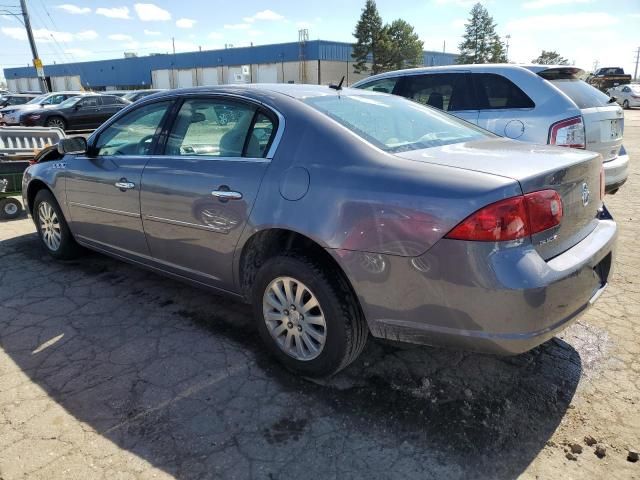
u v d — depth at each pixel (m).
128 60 69.94
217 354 3.15
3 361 3.08
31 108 20.69
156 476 2.19
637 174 8.97
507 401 2.67
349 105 3.14
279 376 2.92
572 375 2.89
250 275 3.12
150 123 3.69
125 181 3.67
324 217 2.54
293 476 2.19
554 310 2.26
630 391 2.73
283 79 58.25
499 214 2.13
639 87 30.80
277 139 2.88
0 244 5.41
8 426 2.50
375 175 2.46
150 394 2.75
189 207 3.20
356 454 2.31
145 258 3.78
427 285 2.29
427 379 2.87
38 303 3.89
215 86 3.39
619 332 3.35
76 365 3.04
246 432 2.46
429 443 2.38
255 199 2.83
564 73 5.46
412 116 3.29
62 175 4.34
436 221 2.22
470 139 3.12
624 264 4.53
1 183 6.34
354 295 2.64
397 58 62.78
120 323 3.56
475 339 2.25
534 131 5.13
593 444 2.36
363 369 2.98
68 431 2.47
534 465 2.24
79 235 4.41
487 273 2.14
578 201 2.54
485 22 77.50
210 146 3.22
